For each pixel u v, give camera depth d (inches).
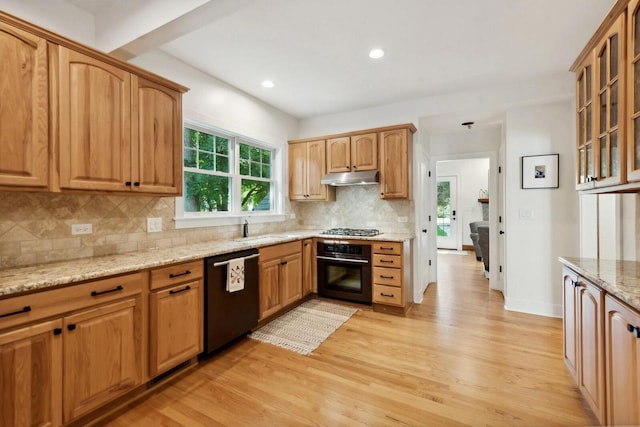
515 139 133.5
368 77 122.6
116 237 91.0
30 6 73.2
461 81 126.4
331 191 164.2
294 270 137.0
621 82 57.5
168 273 81.0
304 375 85.5
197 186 122.1
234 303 102.0
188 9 70.1
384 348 101.1
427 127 167.9
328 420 67.5
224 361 93.5
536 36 93.5
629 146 55.6
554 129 127.6
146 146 85.6
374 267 135.3
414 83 128.3
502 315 130.4
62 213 79.7
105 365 67.0
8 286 53.2
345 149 152.9
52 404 58.5
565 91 119.3
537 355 95.3
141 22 77.4
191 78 113.3
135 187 82.6
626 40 56.5
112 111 77.5
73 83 69.9
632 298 46.7
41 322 57.2
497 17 84.1
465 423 66.1
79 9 82.5
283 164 166.9
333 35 93.3
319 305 144.3
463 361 92.1
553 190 128.3
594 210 109.0
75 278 61.3
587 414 68.2
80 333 62.7
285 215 168.4
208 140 127.1
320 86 131.9
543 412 69.1
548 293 129.9
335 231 157.8
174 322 82.4
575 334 71.8
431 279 189.2
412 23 86.8
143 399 74.9
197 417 68.8
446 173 334.6
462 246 328.2
